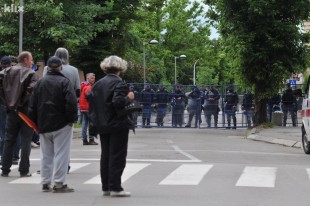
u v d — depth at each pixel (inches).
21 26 901.2
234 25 1021.2
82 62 1390.3
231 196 355.3
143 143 800.9
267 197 353.1
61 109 365.1
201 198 347.3
